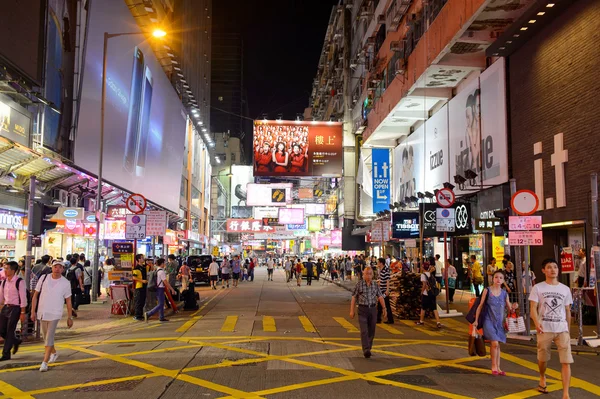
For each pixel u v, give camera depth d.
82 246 28.83
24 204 21.47
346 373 8.53
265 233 64.19
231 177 84.25
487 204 21.59
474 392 7.39
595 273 11.77
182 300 19.28
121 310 16.62
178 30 47.09
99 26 24.72
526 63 18.53
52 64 20.80
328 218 62.91
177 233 39.94
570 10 15.91
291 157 41.12
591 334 12.67
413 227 26.53
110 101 26.47
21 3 17.78
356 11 49.91
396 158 37.25
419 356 10.17
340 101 55.97
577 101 15.52
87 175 24.41
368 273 10.20
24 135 18.12
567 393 6.98
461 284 26.64
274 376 8.27
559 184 16.34
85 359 9.69
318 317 16.81
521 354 10.57
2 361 9.59
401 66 26.75
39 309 8.92
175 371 8.60
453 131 25.14
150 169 35.88
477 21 19.05
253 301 22.81
